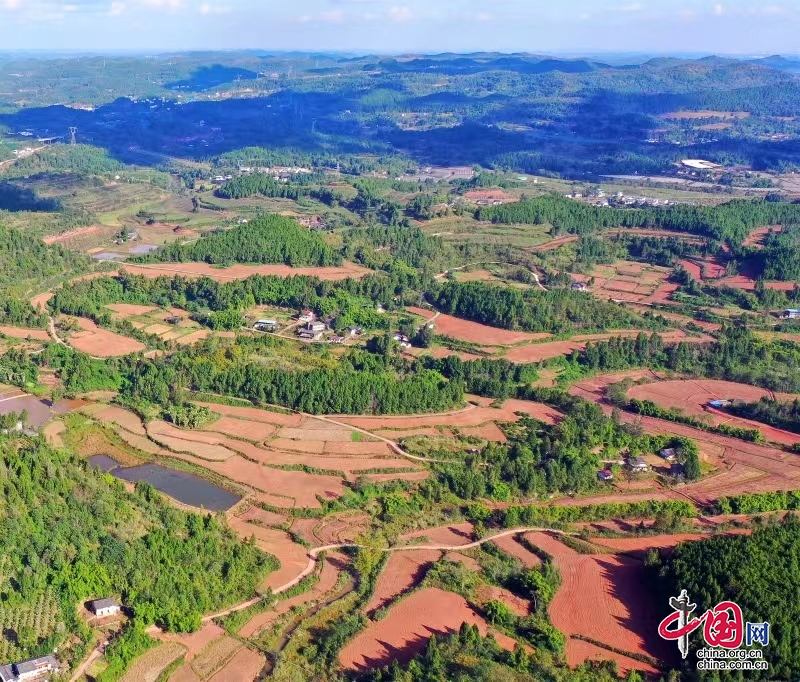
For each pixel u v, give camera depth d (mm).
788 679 130375
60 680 128375
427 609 149750
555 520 181000
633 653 139125
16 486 170250
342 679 131750
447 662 133500
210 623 145625
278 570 161375
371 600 152375
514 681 127875
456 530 178250
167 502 180750
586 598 154375
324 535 174875
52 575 149250
